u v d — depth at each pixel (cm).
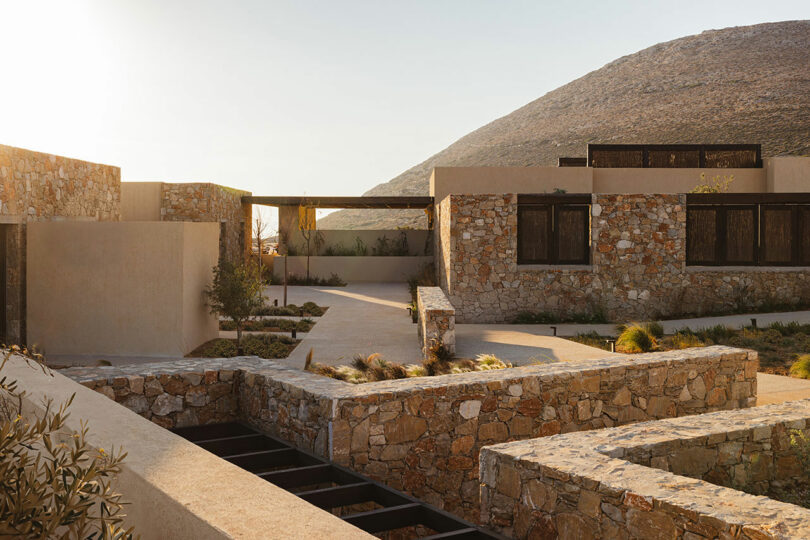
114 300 1347
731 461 437
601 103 12350
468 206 1789
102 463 220
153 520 236
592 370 646
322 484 512
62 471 183
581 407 641
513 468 386
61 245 1364
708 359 729
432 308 1204
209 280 1497
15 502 166
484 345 1370
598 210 1780
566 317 1783
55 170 1558
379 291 2817
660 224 1778
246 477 244
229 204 2917
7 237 1381
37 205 1466
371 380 919
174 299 1330
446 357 1180
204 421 652
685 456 418
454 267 1792
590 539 339
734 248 1858
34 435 186
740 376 754
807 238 1856
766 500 302
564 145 10800
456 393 574
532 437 615
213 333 1533
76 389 331
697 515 288
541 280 1788
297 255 3338
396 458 548
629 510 318
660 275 1784
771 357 1214
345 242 3428
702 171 2759
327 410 527
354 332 1623
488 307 1792
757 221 1853
